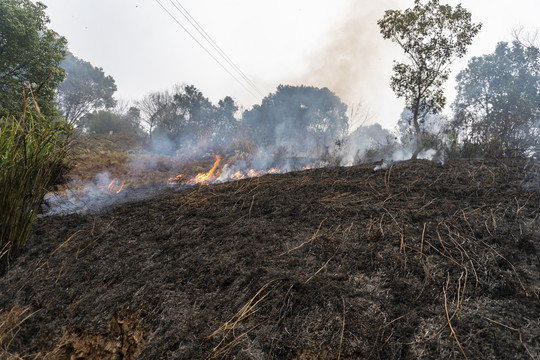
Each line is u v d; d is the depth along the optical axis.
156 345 1.89
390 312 1.79
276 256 2.44
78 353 2.08
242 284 2.18
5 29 9.11
